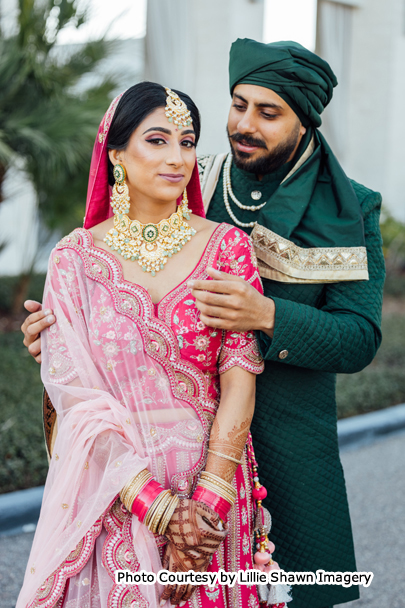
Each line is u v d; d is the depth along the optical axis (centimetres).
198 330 141
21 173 560
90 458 139
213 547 132
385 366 553
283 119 167
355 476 379
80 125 477
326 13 873
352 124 949
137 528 135
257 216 183
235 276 140
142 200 144
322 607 176
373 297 172
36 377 472
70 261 142
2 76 465
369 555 295
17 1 485
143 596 133
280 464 173
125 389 140
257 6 682
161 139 137
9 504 303
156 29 676
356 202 171
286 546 175
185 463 140
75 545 135
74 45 521
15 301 653
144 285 144
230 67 173
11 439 357
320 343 154
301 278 167
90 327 140
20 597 140
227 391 145
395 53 918
